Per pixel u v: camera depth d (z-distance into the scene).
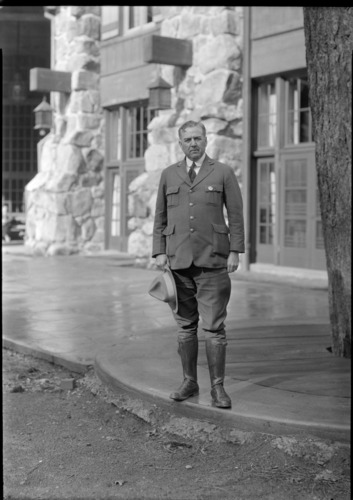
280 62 12.03
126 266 14.24
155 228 4.47
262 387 4.61
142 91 15.32
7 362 6.40
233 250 4.26
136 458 3.95
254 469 3.71
